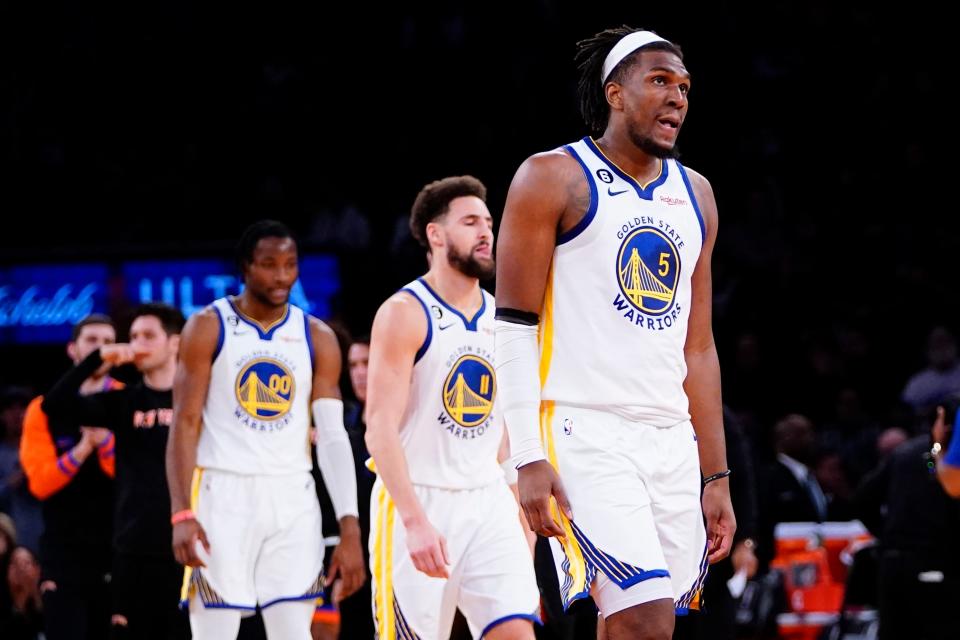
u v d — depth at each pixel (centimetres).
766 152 2791
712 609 973
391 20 2928
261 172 2808
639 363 609
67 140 2822
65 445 1130
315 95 2873
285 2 2933
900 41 2908
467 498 830
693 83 2873
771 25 2927
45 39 2908
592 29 2869
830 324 2442
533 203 608
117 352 1034
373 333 829
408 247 2342
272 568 905
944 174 2734
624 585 580
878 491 1238
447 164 2773
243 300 941
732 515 659
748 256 2538
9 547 1285
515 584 810
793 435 1504
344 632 1138
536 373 611
